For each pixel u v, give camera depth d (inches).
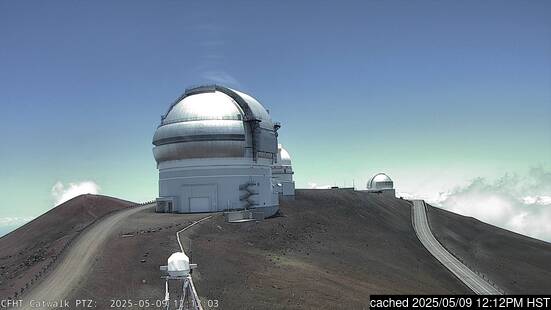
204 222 2504.9
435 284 2429.9
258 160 3284.9
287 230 2849.4
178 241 2007.9
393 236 3548.2
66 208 3555.6
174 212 3085.6
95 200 3727.9
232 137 3102.9
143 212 3083.2
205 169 3105.3
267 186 3395.7
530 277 3029.0
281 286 1710.1
